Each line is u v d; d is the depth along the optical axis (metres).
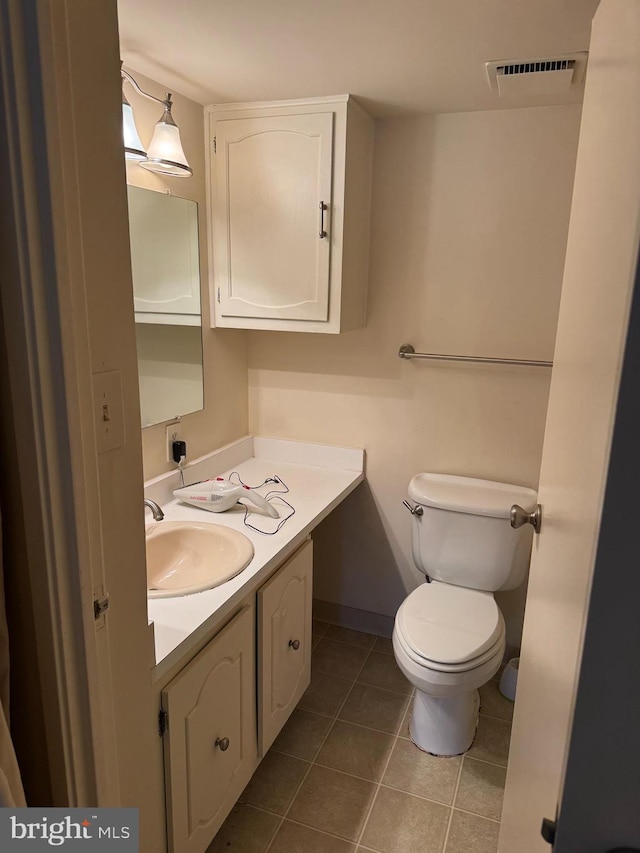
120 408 0.96
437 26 1.39
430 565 2.23
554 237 2.06
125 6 1.30
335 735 2.05
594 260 0.81
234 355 2.47
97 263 0.88
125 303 0.94
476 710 2.10
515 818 1.10
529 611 1.23
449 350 2.28
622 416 0.52
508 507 2.08
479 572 2.16
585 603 0.59
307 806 1.77
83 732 0.92
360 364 2.41
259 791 1.82
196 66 1.67
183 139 1.97
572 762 0.60
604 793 0.59
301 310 2.10
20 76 0.70
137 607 1.06
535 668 1.04
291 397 2.55
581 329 0.87
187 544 1.79
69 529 0.85
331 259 2.02
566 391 0.97
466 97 1.90
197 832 1.41
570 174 2.00
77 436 0.83
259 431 2.65
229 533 1.74
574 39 1.45
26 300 0.76
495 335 2.20
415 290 2.27
